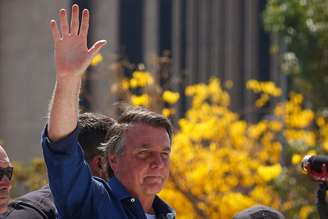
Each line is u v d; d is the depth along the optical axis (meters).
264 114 59.28
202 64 67.44
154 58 31.05
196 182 23.59
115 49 68.44
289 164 27.88
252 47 66.50
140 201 9.02
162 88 27.28
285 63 37.78
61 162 8.45
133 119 9.12
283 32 36.34
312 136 26.45
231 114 25.41
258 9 67.00
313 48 35.72
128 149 9.02
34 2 71.62
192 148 24.09
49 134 8.45
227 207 23.48
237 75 66.81
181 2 68.44
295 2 36.00
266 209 9.85
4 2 73.75
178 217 23.25
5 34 73.12
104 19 68.94
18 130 71.38
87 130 10.23
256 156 24.88
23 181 26.73
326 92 35.34
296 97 26.59
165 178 9.11
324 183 9.52
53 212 9.55
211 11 67.81
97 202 8.80
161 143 9.03
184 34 68.19
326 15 35.59
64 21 8.47
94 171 10.20
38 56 71.38
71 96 8.40
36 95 71.19
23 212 9.44
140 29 69.12
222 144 24.69
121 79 26.80
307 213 25.66
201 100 25.62
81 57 8.43
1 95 72.62
